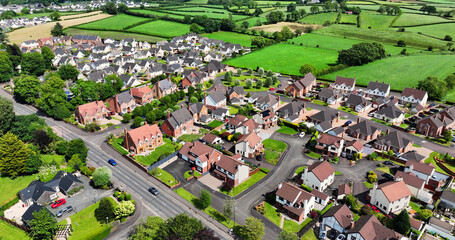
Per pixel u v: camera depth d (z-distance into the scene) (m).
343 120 156.38
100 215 90.56
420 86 183.38
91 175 111.25
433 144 133.62
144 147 127.19
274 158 123.12
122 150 127.00
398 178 100.56
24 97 170.25
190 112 150.25
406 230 84.50
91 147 130.25
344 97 183.62
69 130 144.38
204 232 81.56
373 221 84.38
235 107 172.00
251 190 105.38
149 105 158.12
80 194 103.25
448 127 141.62
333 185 107.31
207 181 110.38
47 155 122.44
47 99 156.00
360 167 117.81
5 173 109.94
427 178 105.50
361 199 100.31
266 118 147.00
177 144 132.25
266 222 91.50
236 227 89.50
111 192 104.44
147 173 114.06
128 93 166.12
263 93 191.62
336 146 121.31
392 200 91.50
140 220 88.25
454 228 88.81
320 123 142.62
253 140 124.88
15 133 131.00
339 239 83.69
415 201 100.25
